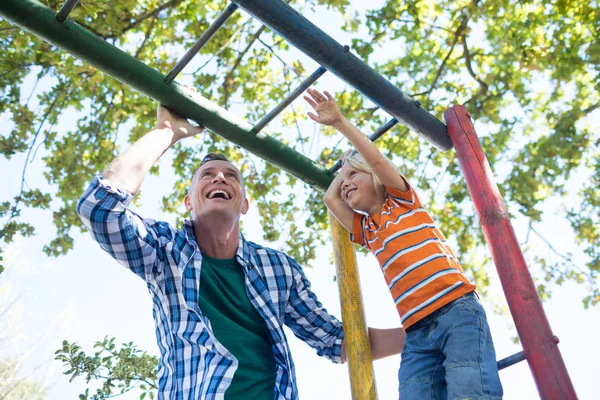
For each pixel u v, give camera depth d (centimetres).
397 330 250
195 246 238
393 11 604
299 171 265
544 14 614
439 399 199
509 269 199
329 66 217
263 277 255
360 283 257
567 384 177
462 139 238
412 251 219
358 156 259
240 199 253
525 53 620
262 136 251
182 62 213
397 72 645
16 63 542
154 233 234
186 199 269
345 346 249
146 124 630
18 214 552
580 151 634
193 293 225
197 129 238
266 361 233
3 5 191
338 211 258
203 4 586
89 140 611
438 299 206
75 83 588
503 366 194
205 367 214
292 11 203
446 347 197
